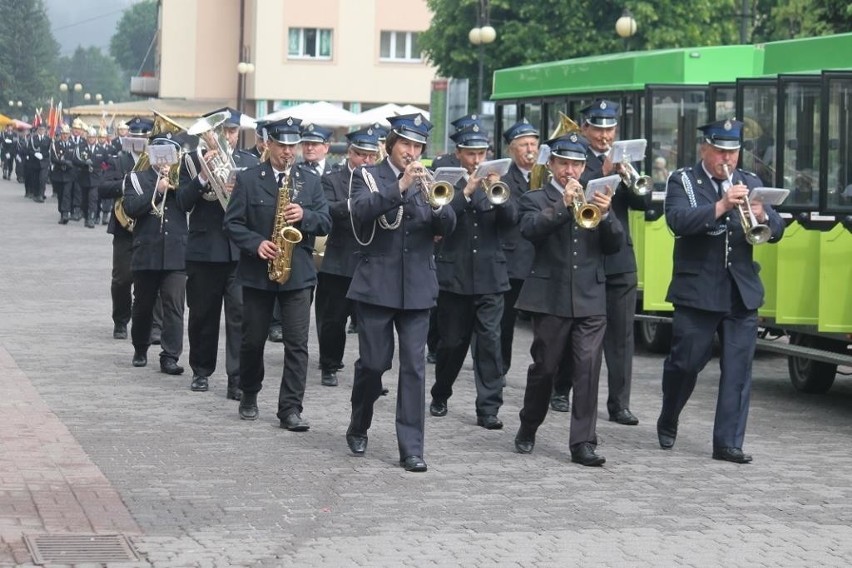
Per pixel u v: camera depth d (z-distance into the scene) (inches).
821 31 1011.9
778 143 588.1
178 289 625.0
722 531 376.2
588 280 458.3
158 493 404.2
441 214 448.5
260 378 518.0
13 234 1472.7
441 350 536.1
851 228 559.5
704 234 472.4
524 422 471.5
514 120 948.0
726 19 1978.3
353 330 776.3
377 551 347.9
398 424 447.2
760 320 602.9
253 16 2901.1
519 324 866.8
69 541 349.1
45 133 2123.5
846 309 563.2
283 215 497.0
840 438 516.4
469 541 359.9
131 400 554.9
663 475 445.1
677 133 745.0
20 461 437.4
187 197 561.6
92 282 1010.7
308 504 396.2
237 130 608.1
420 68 2908.5
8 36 6904.5
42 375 610.5
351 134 603.5
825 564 346.3
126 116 2994.6
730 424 469.4
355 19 2881.4
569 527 376.8
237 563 335.0
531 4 2001.7
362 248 452.4
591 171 530.3
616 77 792.3
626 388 536.1
